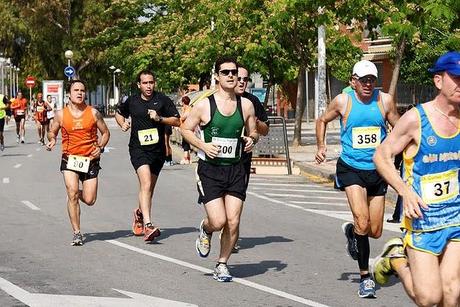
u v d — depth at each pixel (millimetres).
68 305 10438
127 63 60281
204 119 11281
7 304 10500
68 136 14562
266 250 14438
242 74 12797
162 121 14953
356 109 11320
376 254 13938
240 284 11703
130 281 11867
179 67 55219
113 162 34344
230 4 40594
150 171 15211
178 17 56812
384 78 53500
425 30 22875
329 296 10984
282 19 30688
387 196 21641
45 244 14891
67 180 14617
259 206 20641
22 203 20797
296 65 41875
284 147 29641
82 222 17625
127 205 20500
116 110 15609
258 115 12984
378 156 7875
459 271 7656
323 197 22594
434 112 7688
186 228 16875
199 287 11500
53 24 95188
